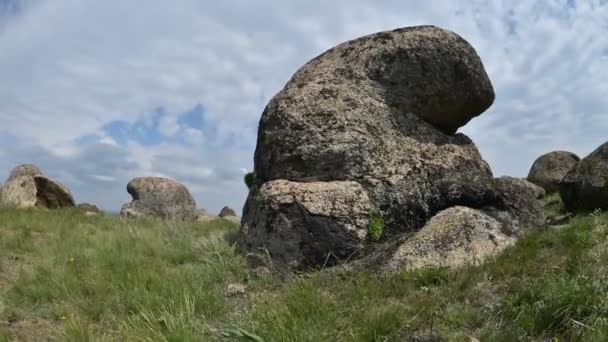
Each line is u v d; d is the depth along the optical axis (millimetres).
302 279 6895
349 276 7039
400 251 7520
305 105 9898
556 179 24469
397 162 9484
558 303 4973
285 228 8539
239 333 4660
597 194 13352
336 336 4742
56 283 7098
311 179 9406
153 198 23703
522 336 4762
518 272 6270
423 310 5387
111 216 18781
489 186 9227
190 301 6051
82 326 5258
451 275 6562
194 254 9578
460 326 5188
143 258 8969
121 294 6645
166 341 4715
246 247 8992
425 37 10469
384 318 5059
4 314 6184
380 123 9859
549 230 8000
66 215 17094
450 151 10055
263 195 8984
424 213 9172
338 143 9430
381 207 8969
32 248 10180
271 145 9969
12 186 24016
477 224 7727
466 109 10875
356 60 10492
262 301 5840
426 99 10422
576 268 5910
